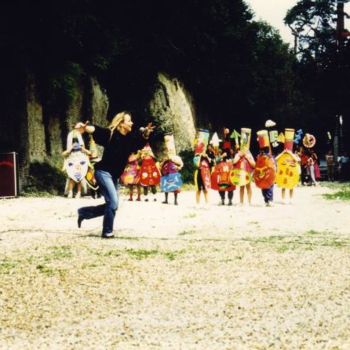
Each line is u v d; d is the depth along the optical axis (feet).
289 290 18.44
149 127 29.58
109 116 98.68
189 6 105.29
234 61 126.93
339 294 17.84
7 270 21.47
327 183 98.48
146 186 60.39
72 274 20.83
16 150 65.82
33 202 54.34
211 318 15.43
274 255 24.47
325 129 178.19
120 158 29.45
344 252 25.08
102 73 92.63
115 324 14.94
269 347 13.05
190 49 113.19
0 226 34.94
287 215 42.22
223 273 21.03
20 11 66.59
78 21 71.97
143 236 30.86
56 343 13.47
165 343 13.38
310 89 133.69
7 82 65.77
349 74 124.47
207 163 50.98
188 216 41.78
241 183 51.65
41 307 16.61
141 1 94.07
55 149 73.51
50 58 71.87
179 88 110.32
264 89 150.41
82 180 63.77
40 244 27.45
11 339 13.79
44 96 71.92
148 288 18.80
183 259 23.71
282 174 53.31
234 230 33.58
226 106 141.28
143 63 97.25
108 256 24.35
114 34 84.38
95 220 38.60
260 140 51.11
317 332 14.16
